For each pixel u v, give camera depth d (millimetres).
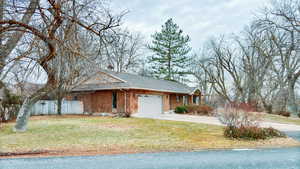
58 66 11156
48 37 8055
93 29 8578
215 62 37812
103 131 11883
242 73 35906
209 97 41094
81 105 23641
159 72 39688
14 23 7457
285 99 33344
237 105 11320
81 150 7930
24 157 6984
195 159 6773
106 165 6074
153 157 7016
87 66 11883
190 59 40562
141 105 21859
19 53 8375
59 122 15586
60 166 5965
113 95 21656
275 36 28000
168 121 17078
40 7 7781
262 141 9797
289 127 15328
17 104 17047
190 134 11547
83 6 8156
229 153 7629
